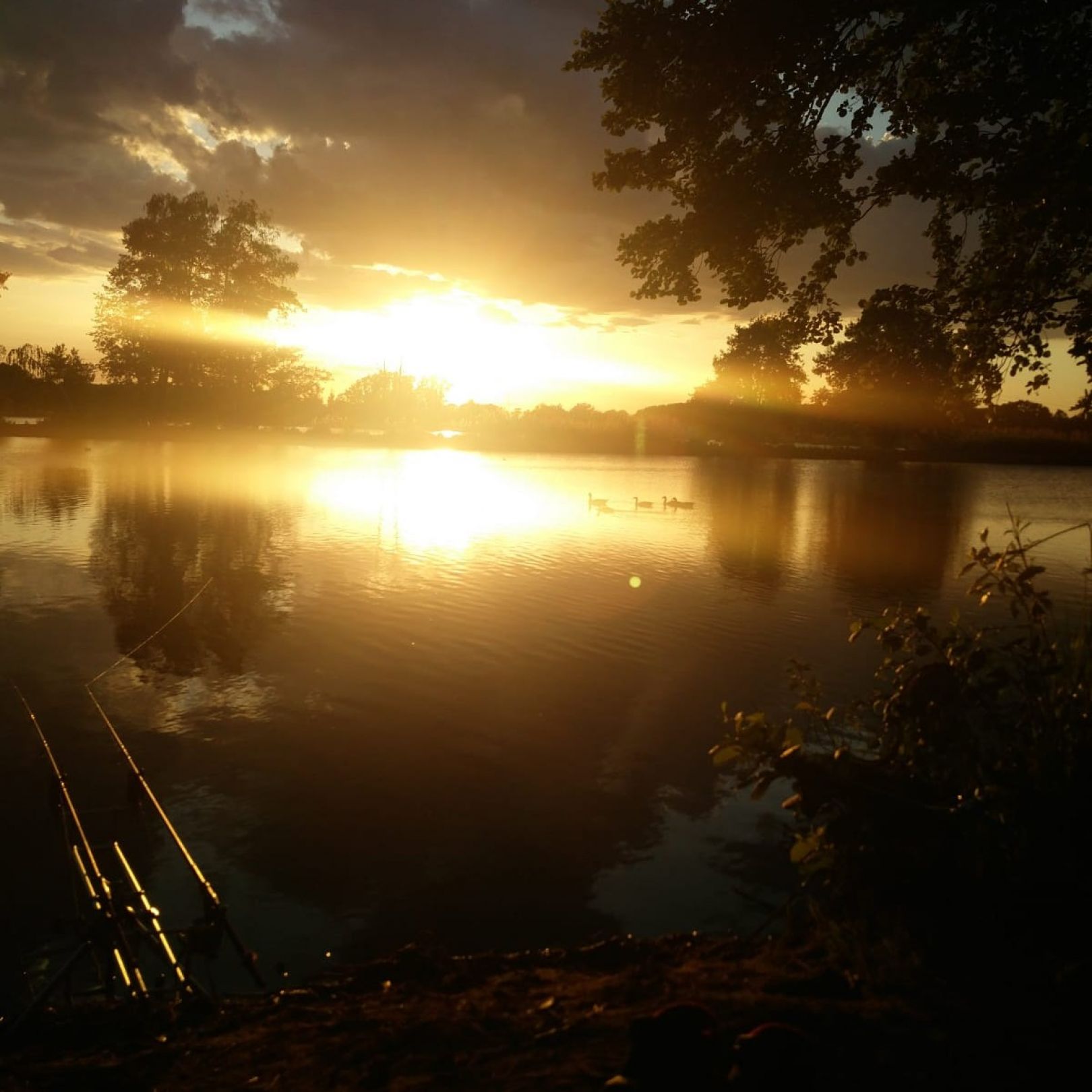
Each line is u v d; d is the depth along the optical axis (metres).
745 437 95.88
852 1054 2.85
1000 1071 2.73
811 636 16.88
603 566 24.95
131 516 33.41
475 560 25.48
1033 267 7.94
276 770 9.93
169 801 9.06
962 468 87.50
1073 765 3.76
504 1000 3.70
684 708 12.35
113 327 70.50
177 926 6.64
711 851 8.09
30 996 5.68
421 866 7.73
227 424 76.50
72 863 7.24
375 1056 3.10
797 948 4.16
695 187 8.35
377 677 13.63
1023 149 7.45
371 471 63.09
